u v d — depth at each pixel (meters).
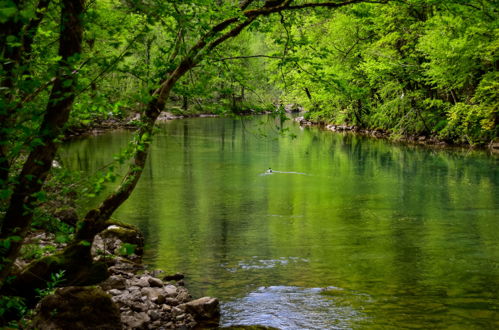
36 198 4.14
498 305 7.68
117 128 41.59
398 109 38.50
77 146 30.52
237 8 7.20
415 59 35.62
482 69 30.30
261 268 9.64
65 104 4.11
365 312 7.43
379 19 32.66
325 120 55.38
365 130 44.50
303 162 25.52
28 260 8.41
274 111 8.70
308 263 9.95
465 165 24.16
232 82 8.85
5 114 3.70
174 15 6.14
